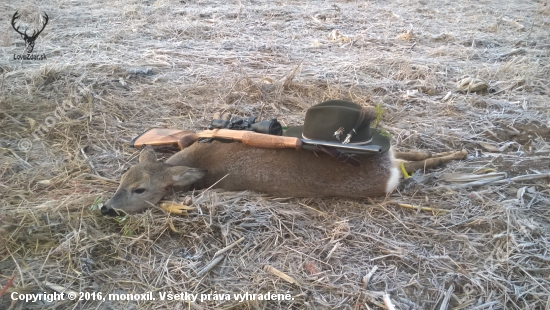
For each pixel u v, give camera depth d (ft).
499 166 4.45
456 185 4.10
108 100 5.60
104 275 3.17
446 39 8.05
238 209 3.71
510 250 3.36
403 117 5.45
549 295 3.04
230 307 2.94
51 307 2.91
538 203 3.91
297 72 6.51
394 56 7.07
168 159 4.24
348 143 3.64
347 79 6.32
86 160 4.44
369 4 10.09
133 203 3.74
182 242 3.47
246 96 5.84
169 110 5.55
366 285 3.10
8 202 3.80
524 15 9.53
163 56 6.93
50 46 7.19
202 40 7.79
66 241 3.32
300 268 3.23
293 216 3.70
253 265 3.27
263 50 7.37
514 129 5.17
